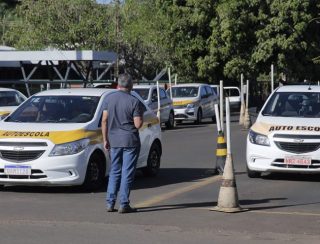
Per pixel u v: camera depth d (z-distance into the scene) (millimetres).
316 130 13680
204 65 46281
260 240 8609
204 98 35562
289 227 9367
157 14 47500
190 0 46000
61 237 8758
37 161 12023
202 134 27531
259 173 14477
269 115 15070
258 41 44969
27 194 12398
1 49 45562
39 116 13273
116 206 11047
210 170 15609
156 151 15094
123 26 47938
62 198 11945
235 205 10578
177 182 14031
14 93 22594
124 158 10406
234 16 44781
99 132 12930
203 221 9781
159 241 8531
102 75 46688
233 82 49812
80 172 12242
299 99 15391
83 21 44094
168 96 32031
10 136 12273
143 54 48250
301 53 46906
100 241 8531
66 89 14367
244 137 25188
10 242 8477
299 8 44719
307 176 14812
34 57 38062
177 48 47344
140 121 10391
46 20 44219
